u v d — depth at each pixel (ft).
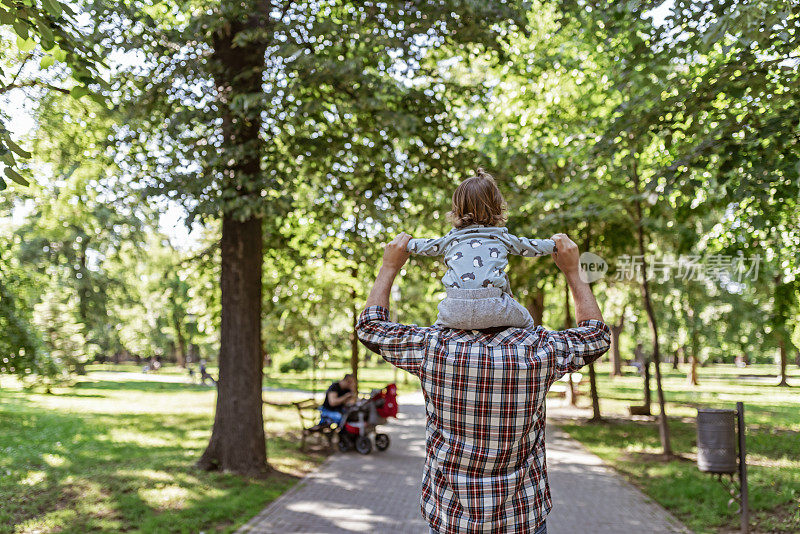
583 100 53.26
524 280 55.16
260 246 38.04
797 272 35.86
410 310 106.73
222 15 32.22
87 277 121.49
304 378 147.02
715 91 24.48
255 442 37.04
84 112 36.29
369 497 32.58
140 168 38.68
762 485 32.99
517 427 6.22
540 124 56.85
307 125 37.01
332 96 34.86
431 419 6.50
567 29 49.08
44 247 115.34
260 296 38.04
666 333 101.76
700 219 43.45
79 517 27.02
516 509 6.22
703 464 25.88
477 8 33.53
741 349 111.45
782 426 56.59
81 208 45.88
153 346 192.54
